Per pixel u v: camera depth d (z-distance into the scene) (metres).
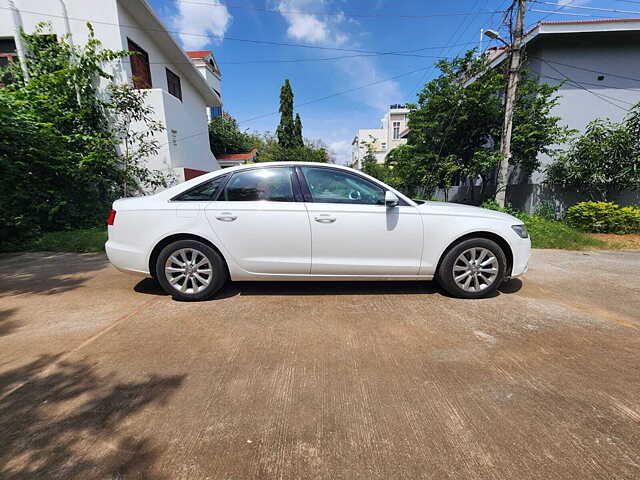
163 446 1.36
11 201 5.77
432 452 1.34
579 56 9.58
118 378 1.83
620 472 1.24
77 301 3.02
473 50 9.26
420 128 10.08
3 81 7.77
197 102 13.92
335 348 2.19
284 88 27.98
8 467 1.24
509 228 3.07
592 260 4.97
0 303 2.97
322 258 2.97
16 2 8.01
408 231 2.97
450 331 2.44
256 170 3.04
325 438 1.41
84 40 8.36
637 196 8.22
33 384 1.76
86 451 1.32
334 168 3.07
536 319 2.67
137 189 8.43
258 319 2.63
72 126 7.46
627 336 2.39
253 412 1.57
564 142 8.59
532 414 1.57
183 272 3.00
